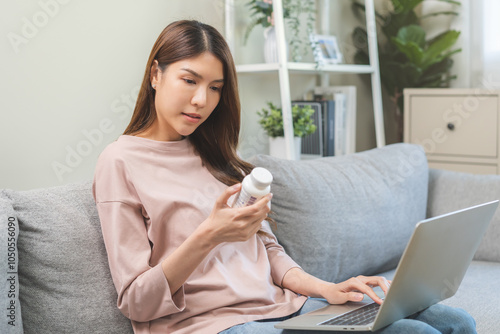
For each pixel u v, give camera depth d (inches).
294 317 42.0
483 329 51.6
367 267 65.4
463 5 108.6
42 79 68.6
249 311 44.1
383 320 36.8
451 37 107.0
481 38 107.4
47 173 69.9
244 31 94.2
